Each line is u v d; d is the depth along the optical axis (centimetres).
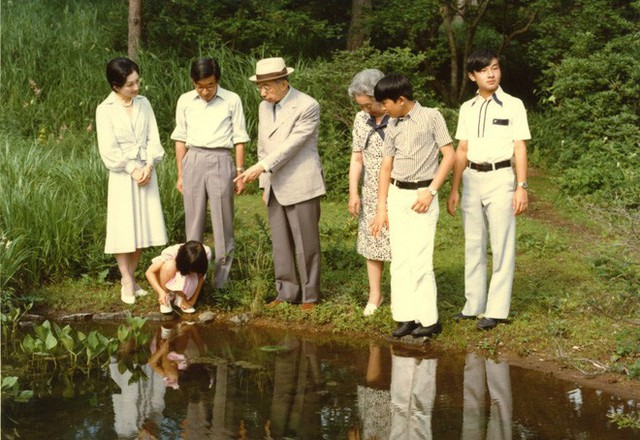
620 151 1105
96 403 490
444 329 618
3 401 492
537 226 901
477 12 1416
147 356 584
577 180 1036
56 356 584
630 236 640
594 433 442
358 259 783
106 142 678
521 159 590
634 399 495
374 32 1420
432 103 1198
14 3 1546
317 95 1101
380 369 552
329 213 953
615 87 1178
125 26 1437
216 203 685
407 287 605
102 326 661
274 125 656
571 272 747
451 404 487
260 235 801
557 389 512
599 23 1312
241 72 1205
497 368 550
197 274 676
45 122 1227
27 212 759
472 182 605
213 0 1375
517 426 452
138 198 688
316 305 679
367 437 437
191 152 686
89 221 791
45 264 743
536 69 1505
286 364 564
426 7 1309
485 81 589
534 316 637
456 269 760
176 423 458
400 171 591
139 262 762
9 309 681
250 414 471
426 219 595
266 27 1326
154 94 1216
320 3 1498
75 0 1622
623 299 655
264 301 688
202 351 595
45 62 1336
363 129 631
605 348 573
